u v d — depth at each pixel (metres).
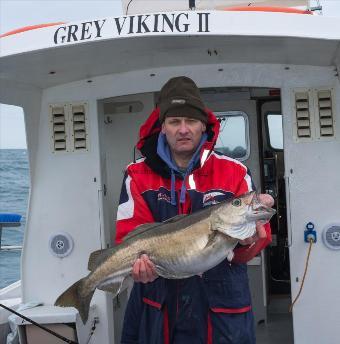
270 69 4.10
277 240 6.29
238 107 5.25
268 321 5.56
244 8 3.34
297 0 4.86
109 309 4.32
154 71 4.21
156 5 4.91
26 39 3.29
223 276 2.97
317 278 4.01
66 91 4.34
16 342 4.33
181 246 2.71
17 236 14.75
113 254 2.81
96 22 3.20
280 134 6.23
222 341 2.95
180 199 2.95
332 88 4.03
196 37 3.33
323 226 4.02
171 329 3.02
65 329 4.09
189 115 2.85
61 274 4.35
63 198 4.35
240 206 2.61
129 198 3.05
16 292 5.92
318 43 3.43
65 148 4.35
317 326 4.02
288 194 4.05
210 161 3.04
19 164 46.00
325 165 4.03
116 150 5.03
